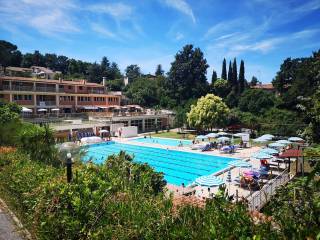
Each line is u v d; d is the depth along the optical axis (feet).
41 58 335.06
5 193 32.86
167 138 147.64
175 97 252.62
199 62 253.24
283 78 210.18
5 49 277.44
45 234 19.72
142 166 33.04
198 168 91.04
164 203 18.11
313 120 20.30
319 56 22.06
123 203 18.70
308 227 11.53
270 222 12.36
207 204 15.69
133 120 172.04
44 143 45.93
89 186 20.61
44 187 22.06
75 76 309.22
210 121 154.10
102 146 128.67
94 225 17.37
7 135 57.00
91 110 192.75
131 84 302.86
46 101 167.43
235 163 74.69
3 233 24.82
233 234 11.70
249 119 153.79
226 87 233.35
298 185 15.28
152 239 14.58
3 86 149.38
